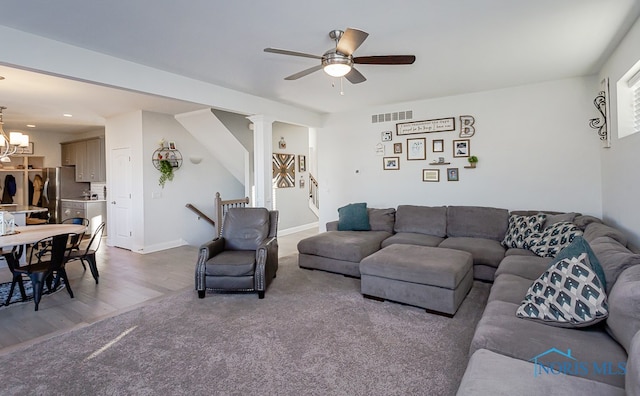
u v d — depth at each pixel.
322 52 3.20
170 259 5.30
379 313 3.12
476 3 2.33
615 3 2.34
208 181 6.88
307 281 4.08
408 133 5.35
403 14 2.47
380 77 4.03
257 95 4.84
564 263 1.99
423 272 3.11
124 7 2.34
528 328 1.84
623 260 1.87
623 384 1.42
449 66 3.66
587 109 4.07
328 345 2.54
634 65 2.69
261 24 2.62
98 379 2.14
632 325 1.51
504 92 4.57
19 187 8.18
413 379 2.10
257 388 2.03
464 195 4.94
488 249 3.85
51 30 2.70
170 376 2.16
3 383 2.10
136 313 3.17
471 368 1.55
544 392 1.31
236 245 4.13
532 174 4.44
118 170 6.16
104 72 3.22
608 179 3.66
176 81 3.85
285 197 7.46
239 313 3.15
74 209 7.41
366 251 4.26
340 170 6.09
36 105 5.20
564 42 3.01
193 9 2.38
